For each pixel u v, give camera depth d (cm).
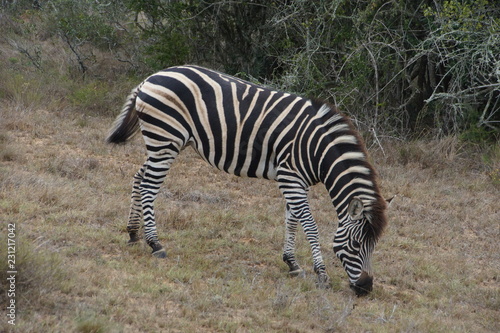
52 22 4200
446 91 3425
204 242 1892
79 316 1250
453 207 2461
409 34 3291
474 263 1991
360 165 1609
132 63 4000
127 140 1855
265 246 1939
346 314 1445
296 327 1377
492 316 1620
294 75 3038
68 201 1981
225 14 3650
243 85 1736
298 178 1673
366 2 3166
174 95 1717
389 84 3253
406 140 3203
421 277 1844
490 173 2777
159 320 1310
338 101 3122
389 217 2294
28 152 2495
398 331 1441
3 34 4219
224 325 1339
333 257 1916
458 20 2802
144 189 1758
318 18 3111
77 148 2678
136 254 1739
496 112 3306
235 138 1694
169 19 3616
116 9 4147
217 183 2492
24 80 3419
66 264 1513
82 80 3759
